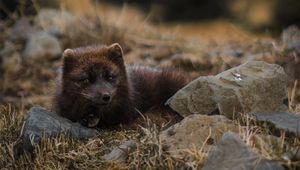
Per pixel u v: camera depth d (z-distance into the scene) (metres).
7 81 17.53
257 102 10.20
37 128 10.28
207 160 8.52
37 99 16.23
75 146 10.11
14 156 10.47
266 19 28.30
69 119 11.22
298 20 28.30
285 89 10.60
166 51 18.36
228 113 10.17
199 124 9.55
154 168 8.95
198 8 32.97
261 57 16.31
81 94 10.89
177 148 9.18
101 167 9.36
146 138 9.52
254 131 9.47
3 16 21.36
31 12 21.14
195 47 18.61
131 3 31.06
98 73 10.92
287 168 8.36
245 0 29.84
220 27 29.73
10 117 11.66
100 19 20.41
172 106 10.72
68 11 22.62
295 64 15.58
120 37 18.94
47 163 9.80
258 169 8.23
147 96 11.96
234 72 10.55
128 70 12.05
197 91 10.51
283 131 9.26
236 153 8.38
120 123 11.33
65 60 11.15
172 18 32.91
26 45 19.22
